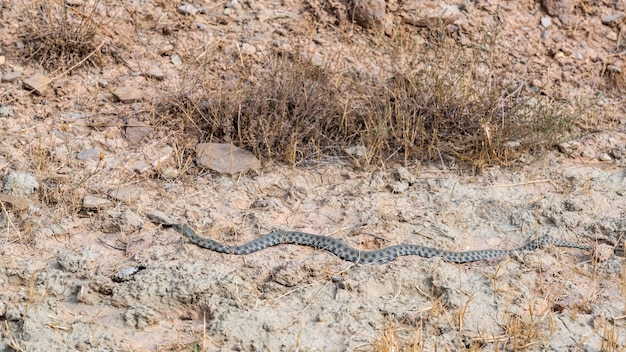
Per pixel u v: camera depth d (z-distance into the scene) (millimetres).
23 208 9055
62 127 10266
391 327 7625
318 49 11852
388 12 12344
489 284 8438
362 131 10586
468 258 8867
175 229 8930
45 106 10594
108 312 7852
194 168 10133
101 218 9125
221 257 8695
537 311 8094
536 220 9562
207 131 10570
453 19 12391
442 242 9156
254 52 11633
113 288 8016
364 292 8172
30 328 7512
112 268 8398
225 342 7500
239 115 10398
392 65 11414
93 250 8711
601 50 12633
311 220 9445
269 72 11125
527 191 10188
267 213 9477
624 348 7520
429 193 9984
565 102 11781
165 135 10414
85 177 9648
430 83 11008
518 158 10742
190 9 12062
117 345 7402
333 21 12242
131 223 9023
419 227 9320
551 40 12586
